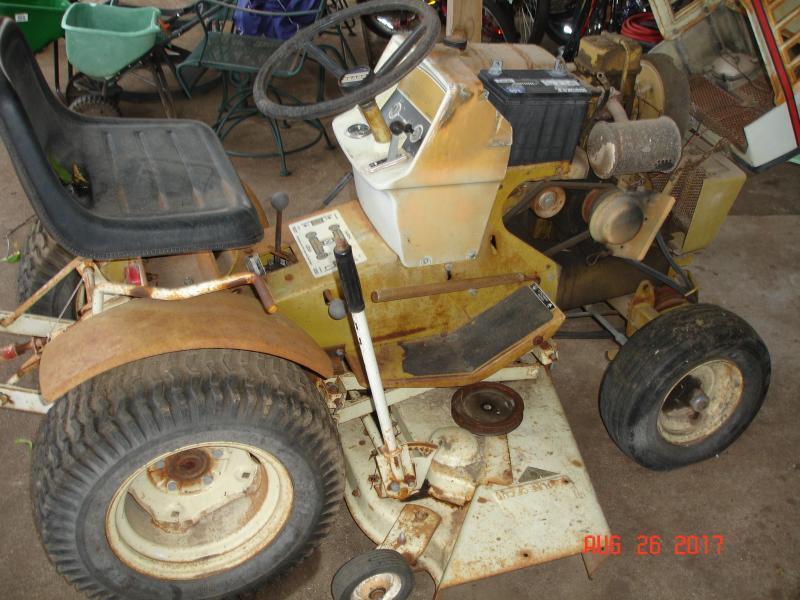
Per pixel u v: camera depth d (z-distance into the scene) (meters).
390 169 1.76
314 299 1.93
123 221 1.52
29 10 3.64
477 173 1.77
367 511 1.96
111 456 1.48
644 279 2.48
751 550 2.05
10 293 2.89
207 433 1.55
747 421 2.22
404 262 1.94
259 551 1.77
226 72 3.83
